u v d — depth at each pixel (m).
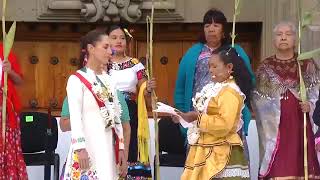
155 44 15.77
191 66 10.71
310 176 10.05
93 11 14.91
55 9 15.18
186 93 10.77
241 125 9.43
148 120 11.46
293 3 13.67
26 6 15.35
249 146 12.40
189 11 15.39
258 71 10.47
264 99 10.38
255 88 10.43
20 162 10.26
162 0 15.21
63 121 9.16
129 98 10.81
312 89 10.30
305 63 10.36
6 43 9.73
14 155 10.17
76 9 15.17
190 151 9.42
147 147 10.54
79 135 8.67
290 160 10.15
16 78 10.34
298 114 10.23
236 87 9.23
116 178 9.05
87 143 8.82
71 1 15.16
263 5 15.08
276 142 10.25
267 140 10.32
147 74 10.28
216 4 15.30
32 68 15.69
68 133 12.58
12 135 10.18
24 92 15.62
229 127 9.02
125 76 10.77
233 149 9.22
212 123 9.02
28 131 11.91
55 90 15.70
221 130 9.05
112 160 8.93
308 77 10.32
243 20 15.18
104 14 14.98
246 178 9.27
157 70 15.70
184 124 9.42
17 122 10.30
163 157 12.00
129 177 10.77
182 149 12.08
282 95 10.31
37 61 15.70
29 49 15.73
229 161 9.16
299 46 10.02
